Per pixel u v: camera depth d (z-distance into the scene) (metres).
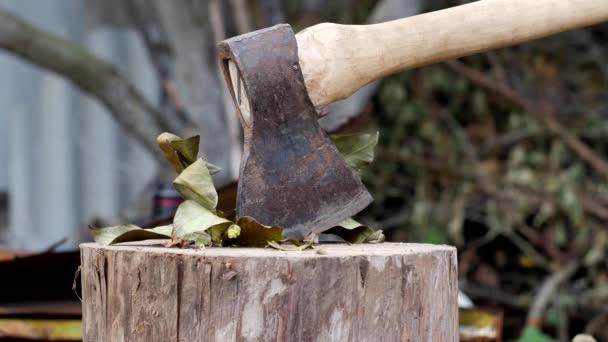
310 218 2.65
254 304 2.36
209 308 2.38
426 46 2.77
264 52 2.59
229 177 5.57
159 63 6.19
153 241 2.77
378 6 6.43
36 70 8.88
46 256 3.60
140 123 5.97
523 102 6.91
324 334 2.37
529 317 6.47
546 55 7.20
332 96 2.68
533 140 7.09
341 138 2.91
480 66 7.22
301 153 2.64
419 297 2.50
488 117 7.26
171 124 6.02
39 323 3.66
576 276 6.96
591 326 6.60
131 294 2.47
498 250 7.11
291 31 2.63
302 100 2.63
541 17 2.86
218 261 2.37
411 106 7.20
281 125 2.62
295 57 2.61
